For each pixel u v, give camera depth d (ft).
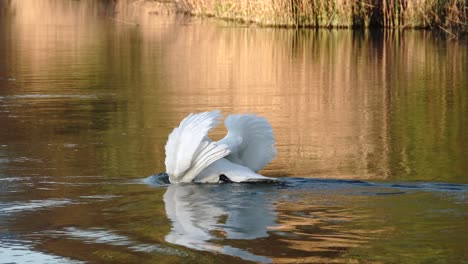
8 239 25.96
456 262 23.08
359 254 23.86
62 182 34.42
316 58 90.63
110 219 28.17
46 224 27.66
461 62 86.28
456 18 118.52
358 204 29.58
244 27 125.90
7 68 80.28
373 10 124.98
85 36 111.65
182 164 32.83
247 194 31.30
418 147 43.42
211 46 101.65
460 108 57.41
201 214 28.50
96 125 50.70
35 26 125.39
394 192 31.35
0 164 38.63
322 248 24.48
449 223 26.94
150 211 29.12
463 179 34.76
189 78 74.38
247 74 77.51
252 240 25.32
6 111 56.24
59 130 48.91
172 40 107.55
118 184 33.83
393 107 58.34
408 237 25.45
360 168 37.47
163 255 24.08
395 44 104.78
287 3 126.00
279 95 64.28
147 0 164.55
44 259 24.04
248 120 35.29
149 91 66.33
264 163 35.47
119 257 24.04
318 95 64.39
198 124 33.40
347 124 51.29
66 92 65.41
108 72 77.87
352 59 89.61
